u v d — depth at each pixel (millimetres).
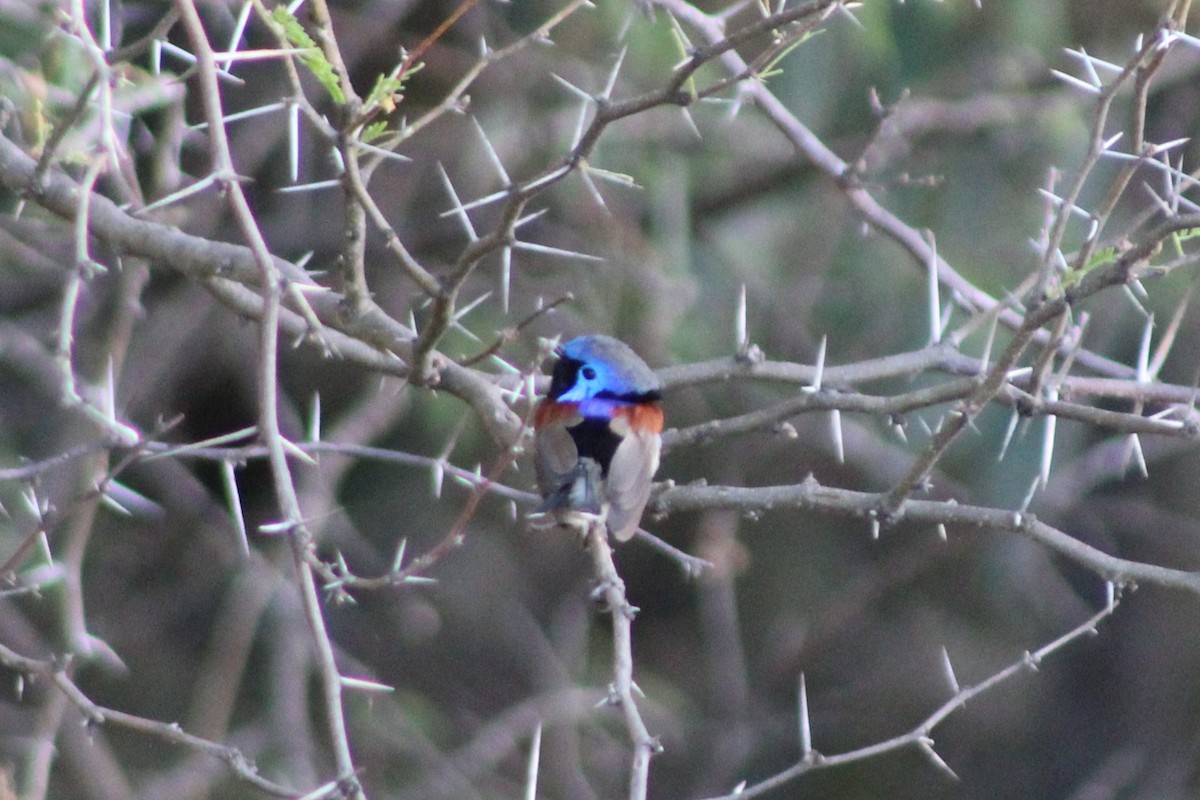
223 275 6746
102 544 14844
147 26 12023
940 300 13469
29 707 13664
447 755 15289
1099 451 13789
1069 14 13930
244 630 12797
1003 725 17344
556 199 13711
